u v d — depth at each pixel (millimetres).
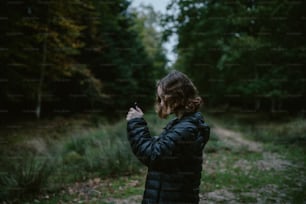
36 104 13312
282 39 9703
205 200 4566
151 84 16734
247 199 4555
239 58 11688
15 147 7480
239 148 9250
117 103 15492
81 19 14516
